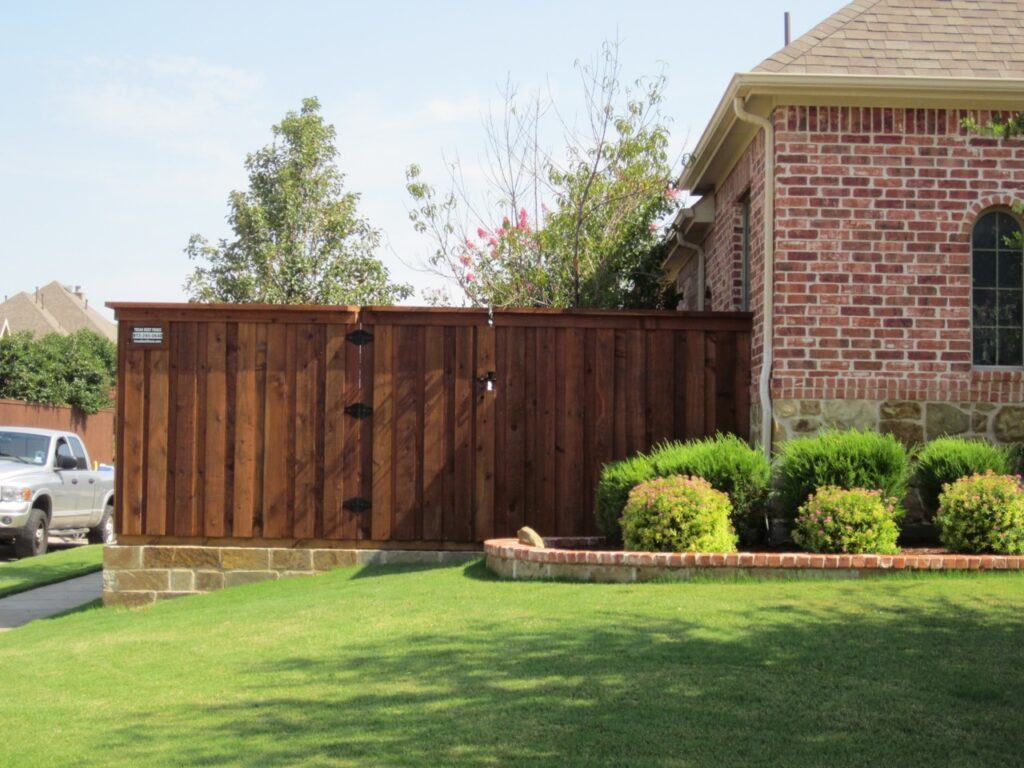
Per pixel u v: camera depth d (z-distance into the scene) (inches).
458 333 453.7
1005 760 188.7
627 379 456.8
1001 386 430.9
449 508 450.3
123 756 202.7
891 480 387.9
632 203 687.7
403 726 211.8
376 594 354.9
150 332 451.8
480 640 277.7
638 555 354.0
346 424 450.6
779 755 191.3
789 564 349.4
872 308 431.5
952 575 349.1
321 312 450.0
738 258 531.2
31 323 2432.3
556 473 453.1
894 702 218.8
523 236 703.7
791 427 427.5
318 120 829.8
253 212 800.9
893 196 433.7
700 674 239.1
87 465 781.3
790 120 433.1
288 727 215.3
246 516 448.8
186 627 334.6
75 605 478.6
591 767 186.4
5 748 211.5
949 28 459.8
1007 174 435.5
